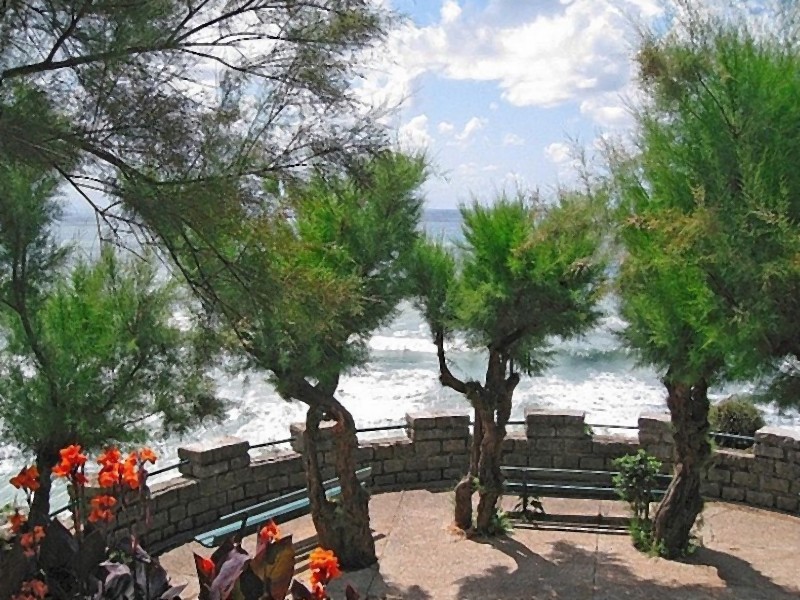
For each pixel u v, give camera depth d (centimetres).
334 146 464
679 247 609
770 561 868
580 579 816
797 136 627
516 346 916
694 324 668
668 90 676
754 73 638
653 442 1111
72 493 545
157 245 449
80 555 457
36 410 671
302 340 686
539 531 962
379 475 1130
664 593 782
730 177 635
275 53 452
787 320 570
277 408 1955
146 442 746
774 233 568
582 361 2623
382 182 738
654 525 895
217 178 425
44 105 395
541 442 1144
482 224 888
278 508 931
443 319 901
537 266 840
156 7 402
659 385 2352
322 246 734
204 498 961
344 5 446
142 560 479
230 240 455
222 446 978
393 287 823
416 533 955
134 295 726
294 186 460
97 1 391
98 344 707
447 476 1155
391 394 2264
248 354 754
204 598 418
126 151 416
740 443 1202
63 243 695
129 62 407
